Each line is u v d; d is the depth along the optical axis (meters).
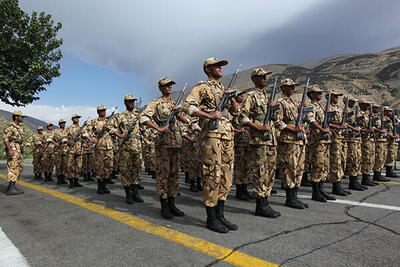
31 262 2.22
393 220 3.28
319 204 4.27
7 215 3.73
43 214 3.77
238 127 5.01
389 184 6.29
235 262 2.16
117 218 3.53
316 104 5.00
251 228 3.05
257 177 3.67
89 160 7.92
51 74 11.16
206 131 3.13
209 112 3.18
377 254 2.29
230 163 3.25
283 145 4.16
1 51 10.24
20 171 5.77
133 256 2.30
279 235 2.79
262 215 3.60
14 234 2.92
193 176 5.92
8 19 10.36
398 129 7.98
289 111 4.08
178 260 2.21
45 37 11.22
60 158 7.25
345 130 5.06
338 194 4.99
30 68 10.45
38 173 8.58
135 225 3.21
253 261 2.17
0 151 17.16
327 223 3.19
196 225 3.21
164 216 3.54
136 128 4.82
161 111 3.84
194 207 4.23
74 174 6.62
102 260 2.24
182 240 2.67
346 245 2.50
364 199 4.58
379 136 6.76
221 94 3.27
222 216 3.18
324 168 4.59
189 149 6.03
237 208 4.12
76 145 6.62
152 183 7.27
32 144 8.14
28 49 10.73
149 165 8.94
